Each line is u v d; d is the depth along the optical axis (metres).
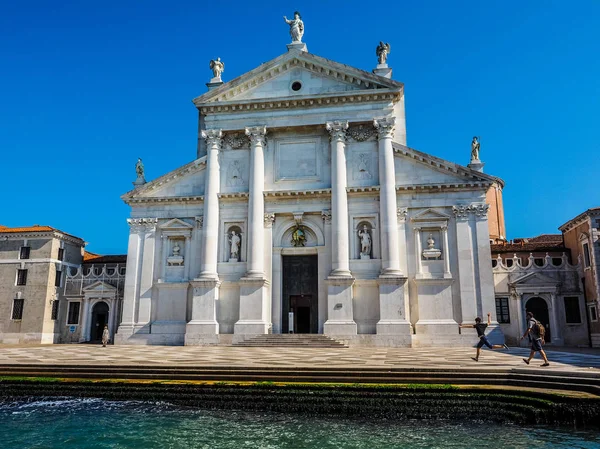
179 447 13.61
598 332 39.22
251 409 18.08
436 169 38.38
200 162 41.00
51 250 50.94
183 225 40.34
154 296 39.75
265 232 39.12
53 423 16.22
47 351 32.53
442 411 17.00
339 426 15.81
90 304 50.44
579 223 42.75
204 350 32.19
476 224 37.38
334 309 36.19
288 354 28.72
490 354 28.67
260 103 39.94
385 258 36.69
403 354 28.58
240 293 37.44
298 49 40.69
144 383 20.08
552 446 13.55
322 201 39.03
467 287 36.53
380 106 39.03
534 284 41.69
